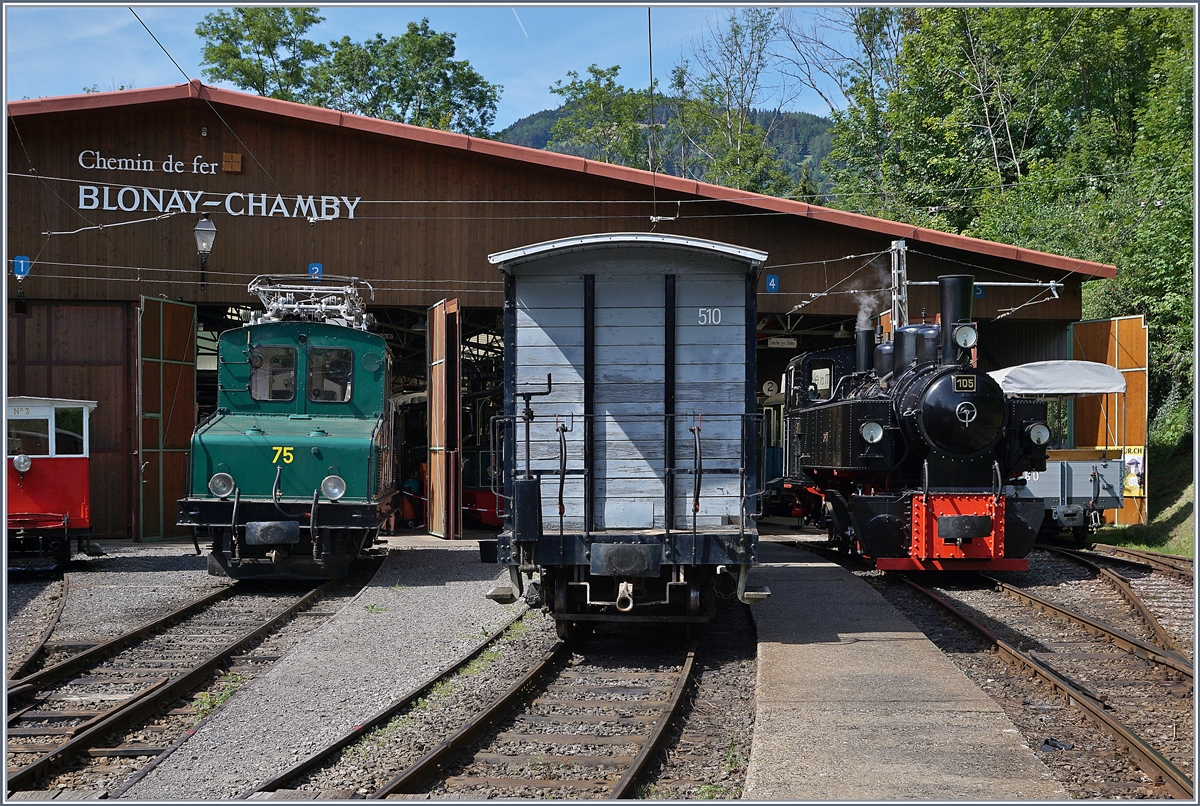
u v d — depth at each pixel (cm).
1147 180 2258
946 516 1143
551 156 1789
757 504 841
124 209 1766
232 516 1136
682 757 576
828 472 1509
